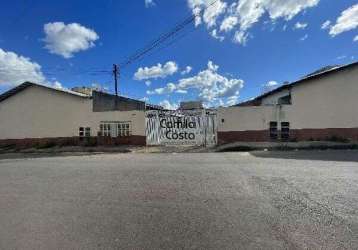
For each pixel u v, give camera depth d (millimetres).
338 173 10250
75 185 9453
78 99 27734
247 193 8000
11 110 30062
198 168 11891
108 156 18594
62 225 6195
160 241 5363
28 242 5461
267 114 24125
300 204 7020
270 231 5617
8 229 6066
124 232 5781
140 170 11750
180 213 6664
